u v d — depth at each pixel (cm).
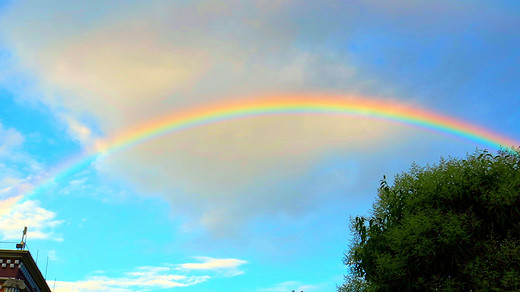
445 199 1916
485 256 1786
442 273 1848
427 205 1923
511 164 1914
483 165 1927
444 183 1941
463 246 1803
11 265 2962
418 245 1811
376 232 2059
